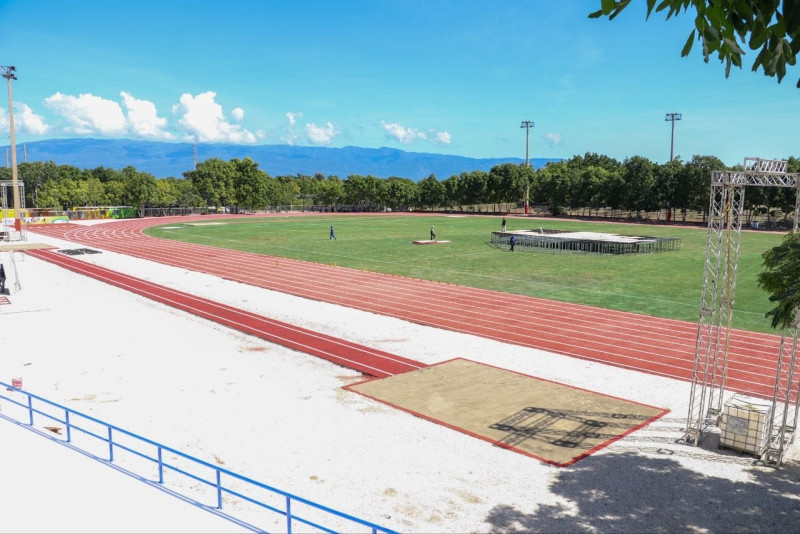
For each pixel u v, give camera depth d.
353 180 119.44
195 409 15.23
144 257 44.84
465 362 19.56
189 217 97.12
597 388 17.20
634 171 89.56
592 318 25.39
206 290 32.03
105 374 18.03
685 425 14.66
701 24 4.44
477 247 50.94
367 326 24.31
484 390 16.92
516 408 15.59
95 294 30.81
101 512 9.84
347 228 72.75
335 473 11.84
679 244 53.22
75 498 10.30
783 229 71.62
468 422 14.63
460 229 70.81
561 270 38.16
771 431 12.77
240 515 10.11
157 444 10.89
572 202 98.81
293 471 11.89
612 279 34.78
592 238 51.34
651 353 20.53
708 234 14.01
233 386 17.08
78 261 42.44
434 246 51.75
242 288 32.66
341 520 10.11
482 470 12.08
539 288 32.06
